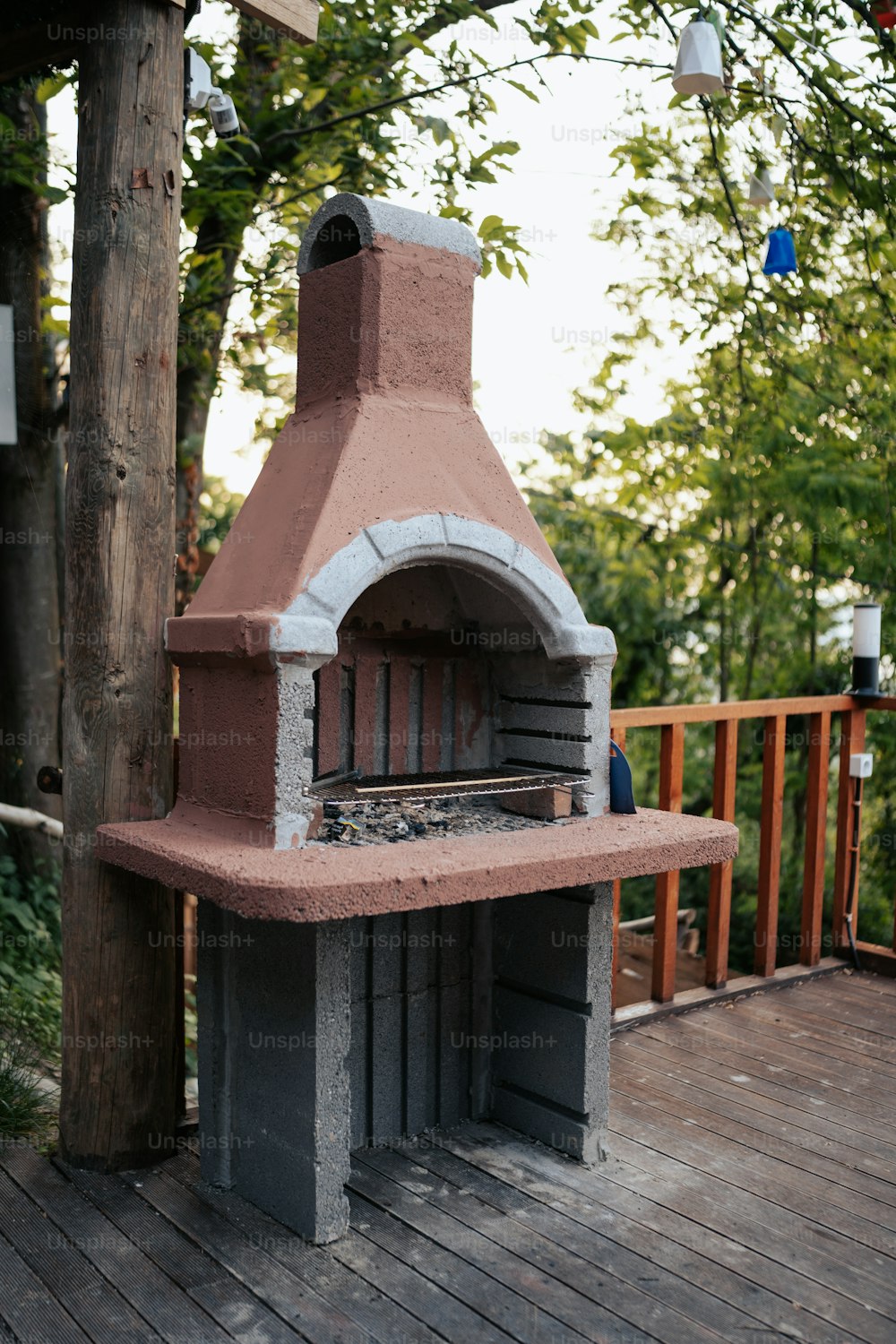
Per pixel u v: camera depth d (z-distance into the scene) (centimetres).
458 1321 220
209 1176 279
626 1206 266
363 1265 241
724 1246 248
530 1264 240
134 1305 225
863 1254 245
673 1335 215
